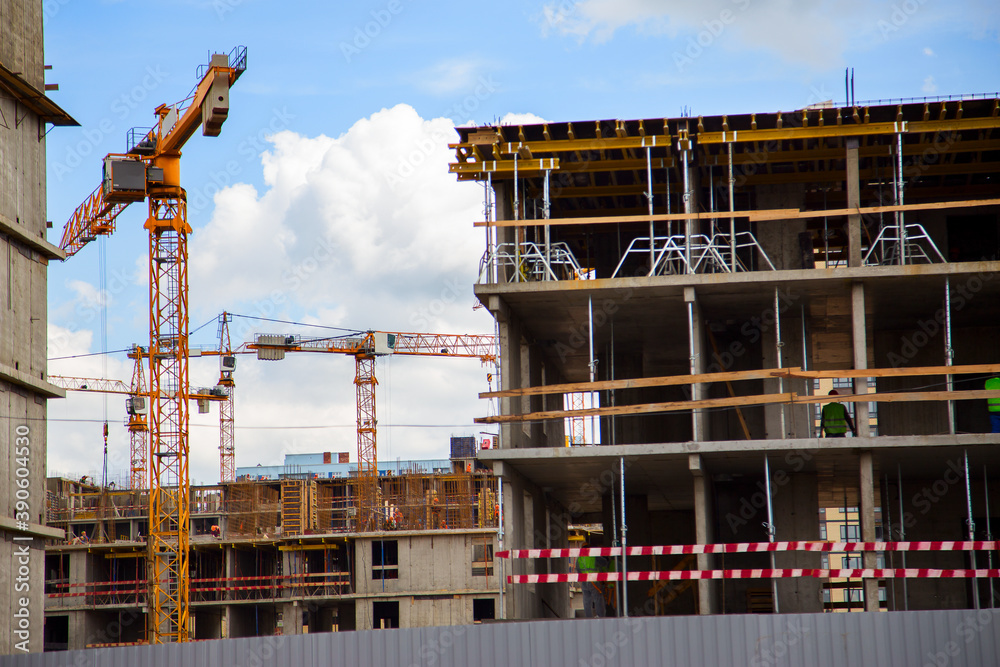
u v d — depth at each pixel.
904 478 45.56
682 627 29.30
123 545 99.06
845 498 53.38
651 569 49.44
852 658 28.44
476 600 93.81
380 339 147.25
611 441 47.25
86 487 125.19
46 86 44.72
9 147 42.00
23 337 42.41
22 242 42.72
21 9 43.22
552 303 42.03
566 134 42.00
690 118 40.69
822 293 41.31
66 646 99.12
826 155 42.03
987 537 42.09
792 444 38.47
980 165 43.38
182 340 90.56
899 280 39.62
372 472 133.38
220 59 80.94
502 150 41.75
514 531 41.19
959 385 45.09
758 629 28.95
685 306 42.75
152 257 91.19
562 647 29.59
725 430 48.00
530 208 45.69
